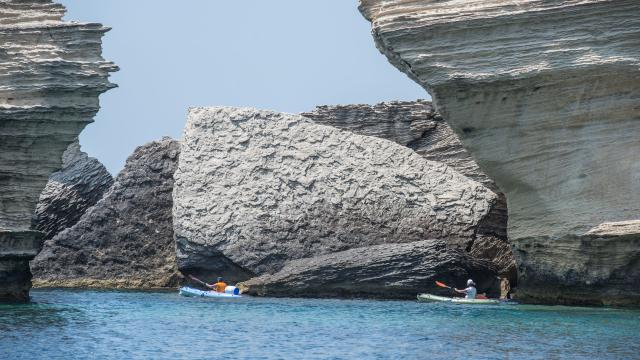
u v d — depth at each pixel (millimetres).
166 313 73250
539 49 74250
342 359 53188
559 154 77000
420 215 96312
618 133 75375
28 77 74625
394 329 64000
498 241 97875
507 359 52750
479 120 77750
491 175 80125
